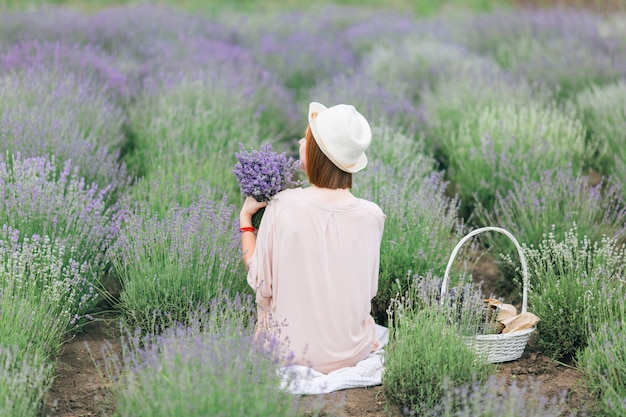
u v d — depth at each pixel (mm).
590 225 4852
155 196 4906
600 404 3430
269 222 3568
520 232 4871
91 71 7535
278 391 3125
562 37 10477
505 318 3893
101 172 5238
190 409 2828
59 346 3748
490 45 11031
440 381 3428
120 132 6516
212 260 4035
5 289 3582
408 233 4473
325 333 3607
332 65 10461
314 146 3547
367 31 12383
